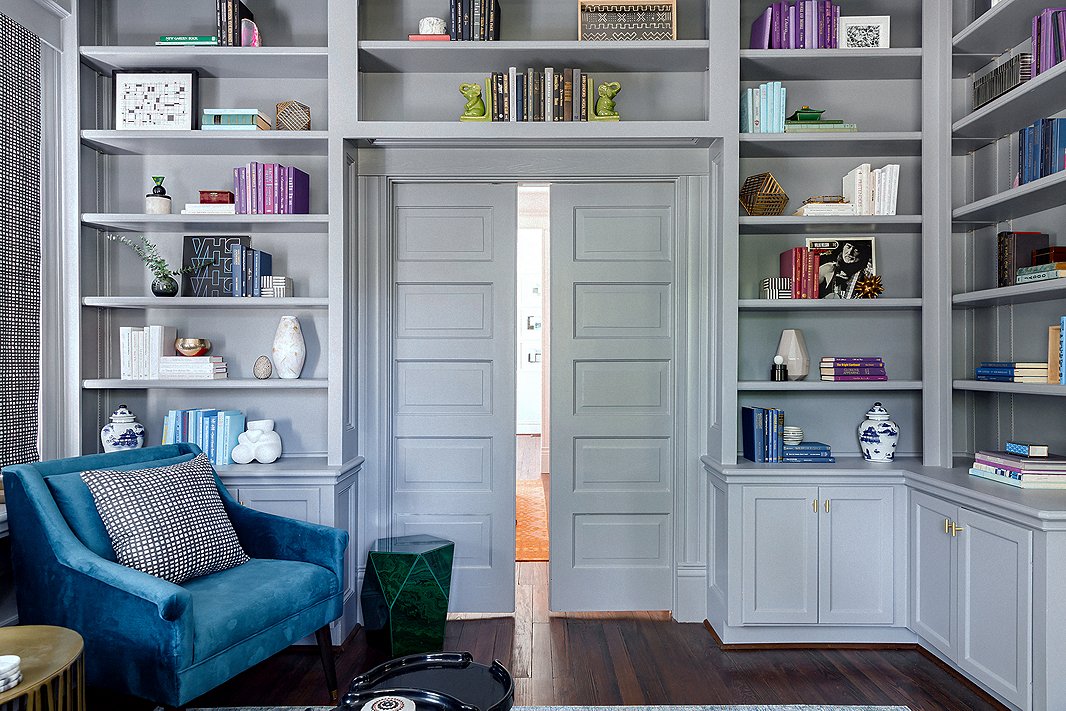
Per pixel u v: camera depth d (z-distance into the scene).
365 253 3.49
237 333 3.53
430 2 3.51
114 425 3.24
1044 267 2.66
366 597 3.14
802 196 3.56
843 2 3.40
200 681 2.10
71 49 3.19
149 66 3.35
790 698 2.64
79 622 2.17
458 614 3.54
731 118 3.22
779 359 3.35
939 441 3.13
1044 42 2.61
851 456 3.49
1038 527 2.24
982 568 2.55
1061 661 2.22
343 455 3.23
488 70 3.50
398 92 3.53
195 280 3.38
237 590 2.36
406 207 3.55
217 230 3.48
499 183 3.53
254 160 3.53
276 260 3.52
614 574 3.54
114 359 3.49
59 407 3.15
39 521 2.27
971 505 2.60
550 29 3.52
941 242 3.16
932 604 2.87
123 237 3.45
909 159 3.54
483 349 3.55
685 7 3.50
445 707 1.65
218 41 3.24
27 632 1.95
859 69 3.40
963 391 3.42
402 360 3.56
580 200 3.54
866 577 3.08
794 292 3.30
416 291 3.57
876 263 3.52
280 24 3.50
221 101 3.51
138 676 2.07
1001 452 2.83
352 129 3.22
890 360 3.54
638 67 3.46
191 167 3.52
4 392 2.84
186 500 2.51
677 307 3.48
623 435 3.55
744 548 3.08
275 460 3.34
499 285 3.56
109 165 3.48
